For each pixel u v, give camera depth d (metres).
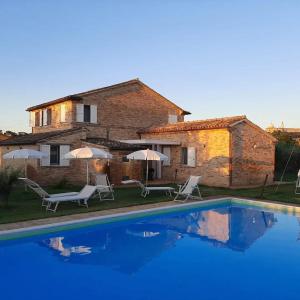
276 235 11.82
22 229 10.62
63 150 25.91
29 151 20.12
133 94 31.88
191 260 9.18
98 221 12.43
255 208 16.62
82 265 8.75
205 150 25.03
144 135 30.98
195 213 15.48
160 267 8.64
